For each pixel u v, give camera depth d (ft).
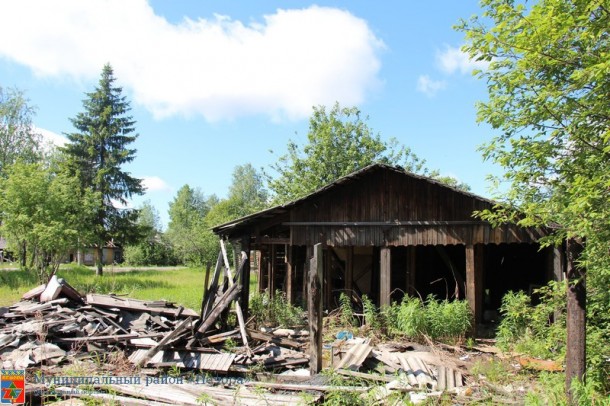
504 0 19.83
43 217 78.64
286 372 30.45
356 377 28.30
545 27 16.94
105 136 119.24
